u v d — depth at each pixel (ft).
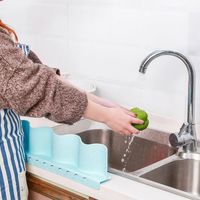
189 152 4.72
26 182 4.33
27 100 3.67
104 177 3.83
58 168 4.04
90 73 6.04
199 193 4.67
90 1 5.81
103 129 5.48
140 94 5.57
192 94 4.68
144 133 5.27
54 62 6.47
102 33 5.78
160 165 4.42
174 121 5.30
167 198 3.54
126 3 5.44
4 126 4.03
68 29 6.16
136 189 3.68
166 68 5.26
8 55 3.61
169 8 5.08
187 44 5.01
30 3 6.56
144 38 5.37
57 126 5.20
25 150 4.47
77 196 4.00
